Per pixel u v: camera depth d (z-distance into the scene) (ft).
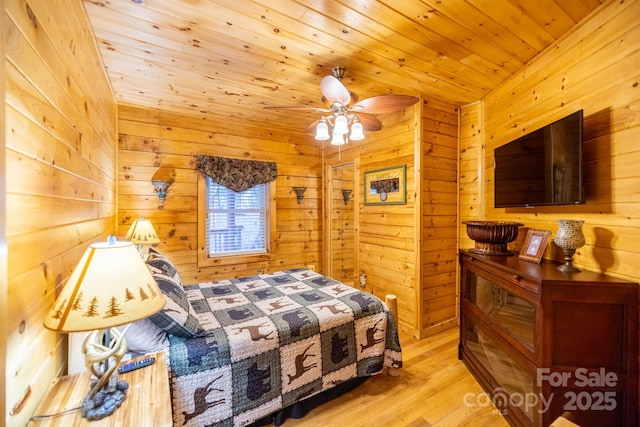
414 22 5.70
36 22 3.11
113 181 9.39
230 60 7.13
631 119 4.82
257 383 5.05
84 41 5.22
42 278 3.22
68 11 4.29
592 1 5.23
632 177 4.78
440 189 9.85
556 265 5.76
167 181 10.73
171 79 8.18
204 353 4.71
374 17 5.51
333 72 7.72
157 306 3.18
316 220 14.67
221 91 9.10
